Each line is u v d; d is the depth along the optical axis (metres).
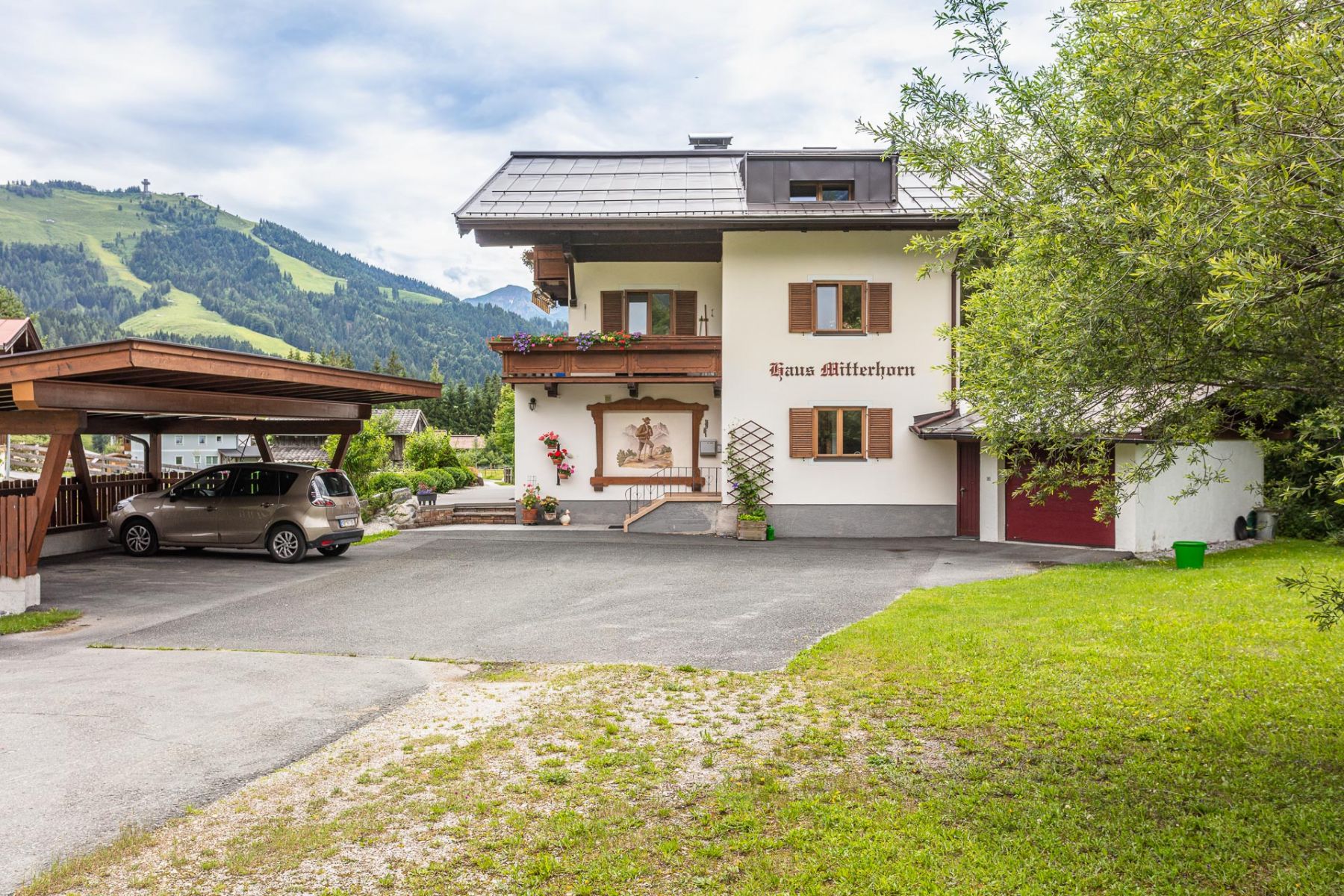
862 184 20.78
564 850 4.50
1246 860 4.29
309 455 45.53
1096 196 4.54
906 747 5.98
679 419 22.33
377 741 6.17
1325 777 5.26
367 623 10.57
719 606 11.62
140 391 12.41
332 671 8.20
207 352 11.30
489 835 4.66
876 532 20.66
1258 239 3.61
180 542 15.80
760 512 20.12
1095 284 4.47
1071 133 4.95
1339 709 6.48
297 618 10.86
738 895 4.02
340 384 14.01
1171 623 9.45
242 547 15.80
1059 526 18.98
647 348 20.67
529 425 22.47
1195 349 4.36
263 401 15.34
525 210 20.16
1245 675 7.39
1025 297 5.43
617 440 22.38
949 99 5.55
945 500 20.64
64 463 11.45
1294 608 10.16
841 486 20.67
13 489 15.34
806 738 6.18
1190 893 4.00
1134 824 4.70
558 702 7.13
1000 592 12.13
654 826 4.77
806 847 4.48
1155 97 4.48
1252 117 3.75
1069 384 4.68
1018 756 5.76
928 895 3.98
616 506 22.39
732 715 6.77
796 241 20.62
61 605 11.66
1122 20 4.74
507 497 39.69
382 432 27.59
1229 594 11.24
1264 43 3.85
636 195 21.31
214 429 18.86
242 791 5.23
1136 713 6.54
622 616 10.94
